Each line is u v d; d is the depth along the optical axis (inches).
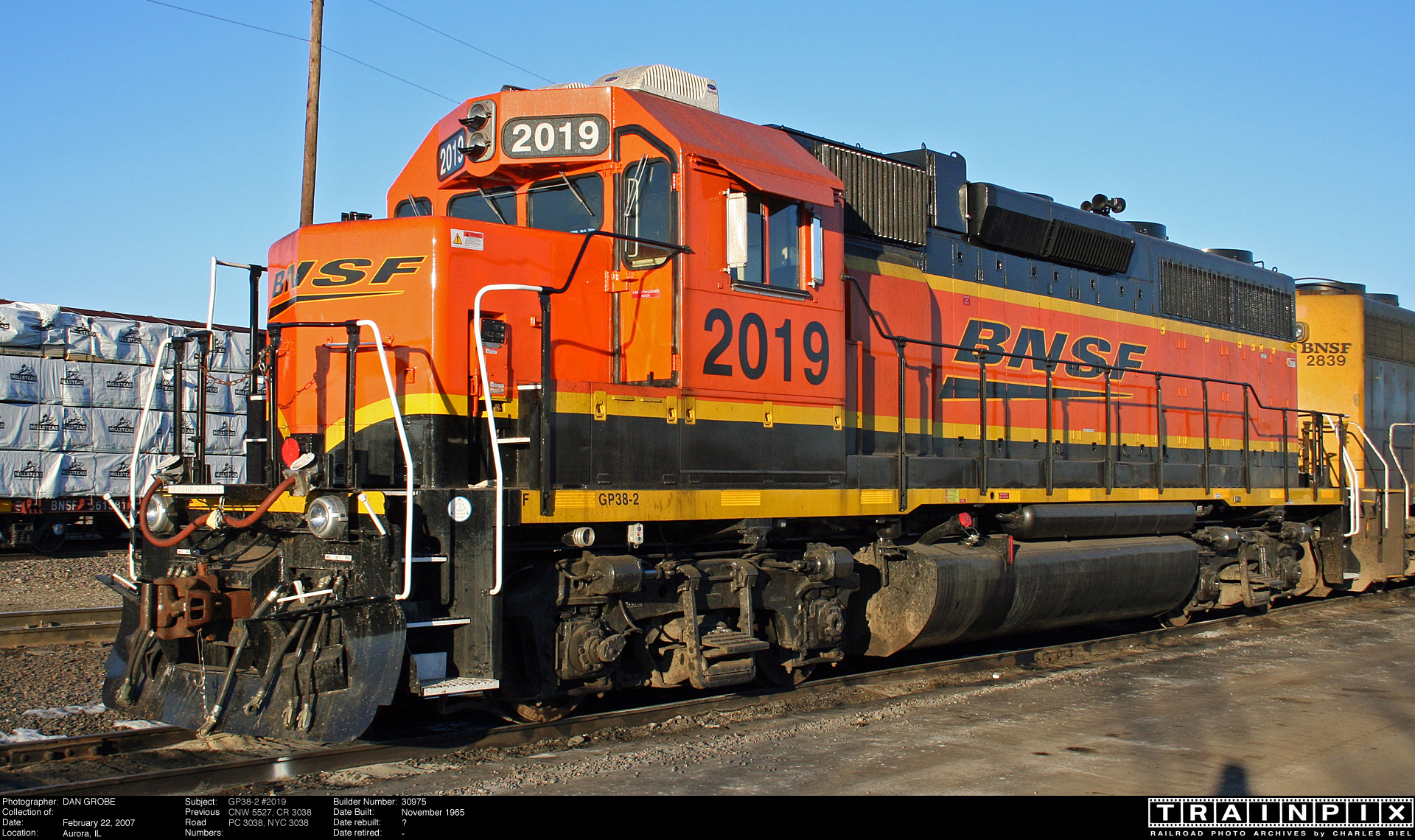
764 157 293.1
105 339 700.0
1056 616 389.7
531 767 231.6
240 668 238.8
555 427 247.8
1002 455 397.7
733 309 282.4
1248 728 281.1
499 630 238.2
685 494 271.3
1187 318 500.4
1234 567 496.7
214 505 269.3
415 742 245.8
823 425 307.3
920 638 337.4
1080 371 437.7
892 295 353.1
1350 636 450.3
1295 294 588.1
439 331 254.8
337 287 267.0
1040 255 422.6
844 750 252.5
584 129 280.8
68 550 703.7
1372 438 611.5
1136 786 226.5
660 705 285.9
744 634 288.2
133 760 234.8
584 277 282.0
